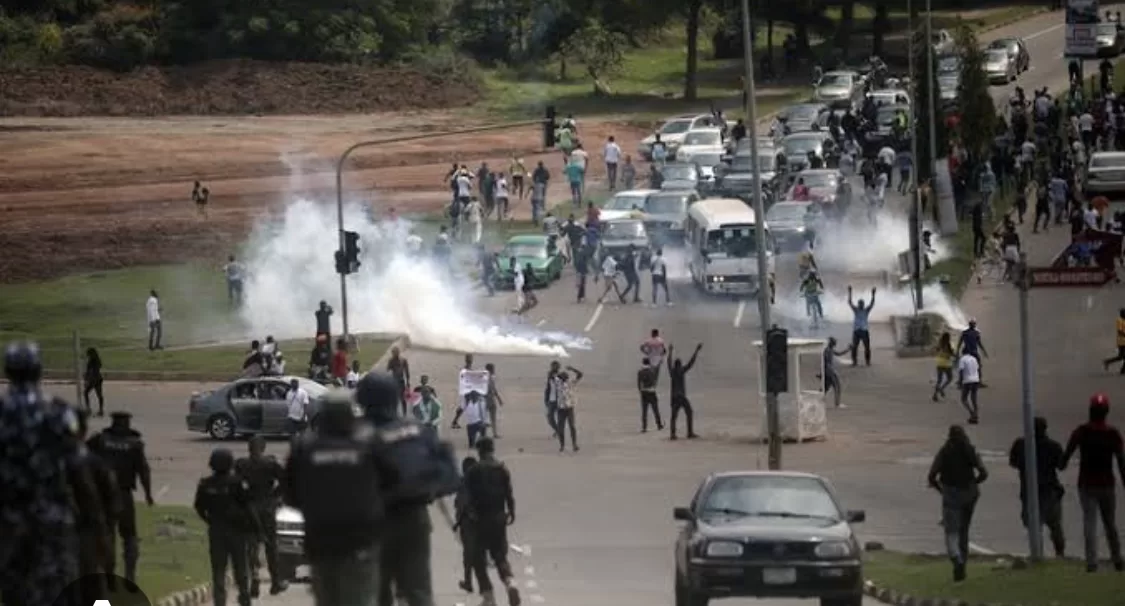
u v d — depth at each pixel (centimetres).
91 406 12225
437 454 3516
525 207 19038
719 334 13925
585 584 6788
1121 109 19250
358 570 3200
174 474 9856
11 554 3625
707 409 11775
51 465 3641
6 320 15112
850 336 13750
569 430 10800
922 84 17512
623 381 12669
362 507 3197
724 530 5494
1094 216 15512
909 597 6131
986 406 11638
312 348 13675
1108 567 6322
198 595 6156
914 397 11994
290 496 3278
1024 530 8188
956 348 12619
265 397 11050
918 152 16912
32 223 18300
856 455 10356
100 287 16150
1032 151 17725
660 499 9088
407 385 11125
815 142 19250
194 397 11119
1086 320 13862
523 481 9625
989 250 15725
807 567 5434
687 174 18562
